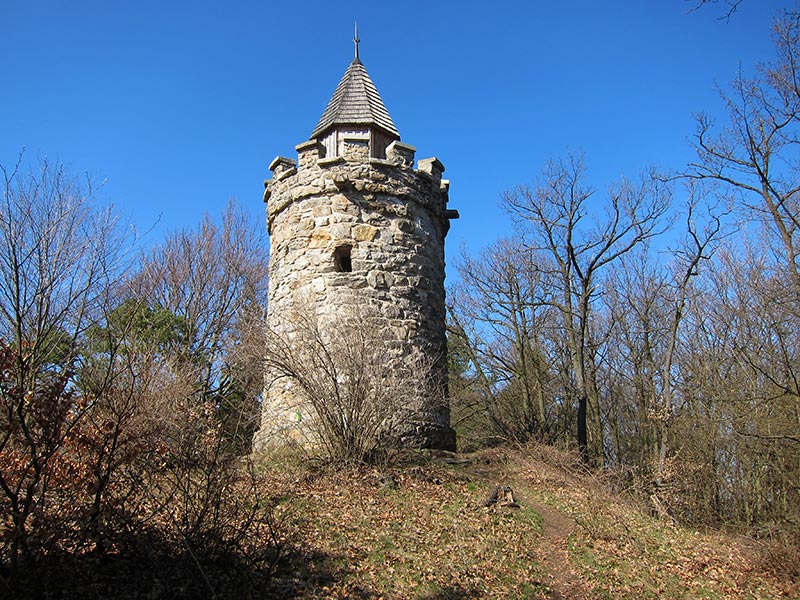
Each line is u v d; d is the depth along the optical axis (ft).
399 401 36.01
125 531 19.75
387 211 41.91
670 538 36.52
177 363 37.27
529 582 25.93
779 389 46.50
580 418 54.95
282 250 43.29
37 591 17.95
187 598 19.16
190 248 74.95
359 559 24.85
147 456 21.75
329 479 32.12
